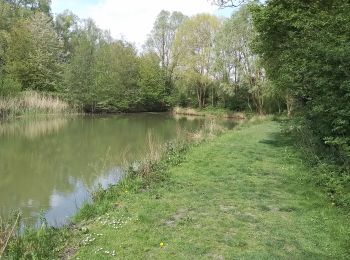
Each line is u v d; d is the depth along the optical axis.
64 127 30.52
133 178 10.78
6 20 53.22
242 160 13.31
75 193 11.27
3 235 6.27
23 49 47.03
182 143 16.94
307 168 11.12
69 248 5.99
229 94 47.75
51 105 41.66
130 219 7.24
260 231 6.60
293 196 8.77
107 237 6.35
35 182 12.59
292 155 13.73
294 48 13.45
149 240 6.18
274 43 17.11
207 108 52.50
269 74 19.44
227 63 45.56
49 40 51.31
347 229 6.49
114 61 54.19
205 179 10.49
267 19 16.06
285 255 5.60
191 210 7.80
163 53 62.91
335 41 9.39
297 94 12.80
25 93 40.50
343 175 8.62
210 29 52.88
